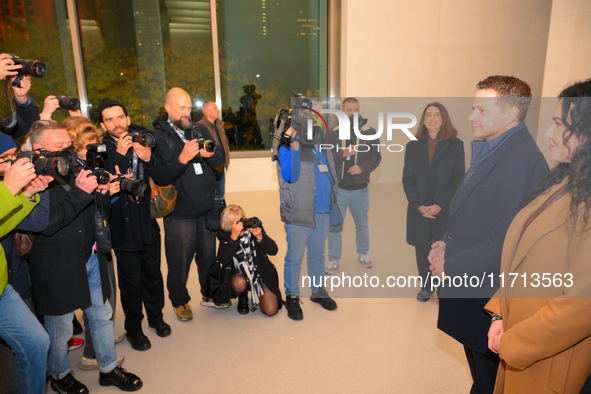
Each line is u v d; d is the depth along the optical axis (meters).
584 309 0.65
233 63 5.11
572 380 0.73
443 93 5.30
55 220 1.28
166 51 4.93
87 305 1.41
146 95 4.99
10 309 1.18
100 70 4.82
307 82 5.35
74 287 1.38
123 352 1.84
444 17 5.09
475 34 5.23
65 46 4.70
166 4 4.81
